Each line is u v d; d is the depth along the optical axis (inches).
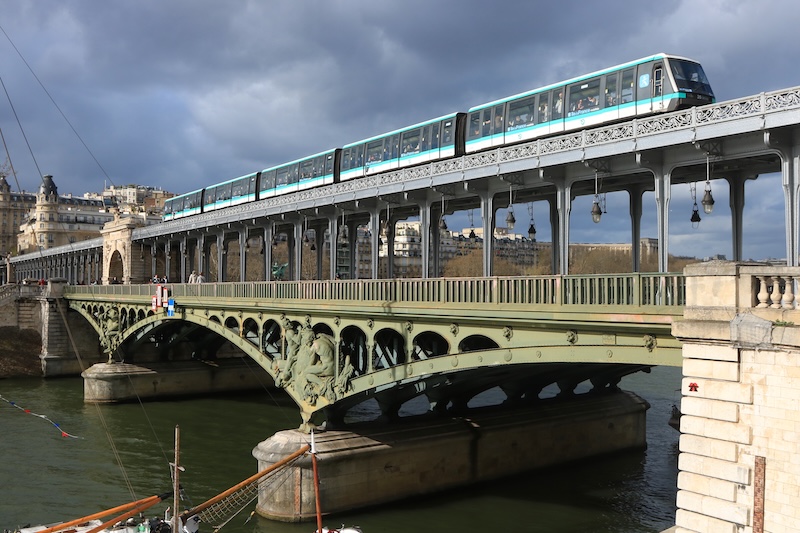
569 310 825.5
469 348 1099.3
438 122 1466.5
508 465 1413.6
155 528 1009.5
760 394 586.2
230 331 1673.2
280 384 1408.7
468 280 978.7
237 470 1492.4
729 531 597.3
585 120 1136.8
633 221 1245.7
